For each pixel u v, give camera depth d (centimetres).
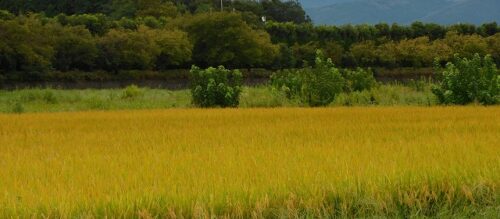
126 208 614
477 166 759
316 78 3109
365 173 730
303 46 8500
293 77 3472
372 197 643
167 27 7794
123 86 6094
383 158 853
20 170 842
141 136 1325
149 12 9281
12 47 5547
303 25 9569
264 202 622
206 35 7481
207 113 2206
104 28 7306
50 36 6053
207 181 708
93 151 1068
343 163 799
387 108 2306
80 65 6525
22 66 5694
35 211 600
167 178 737
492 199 677
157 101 3706
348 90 3575
